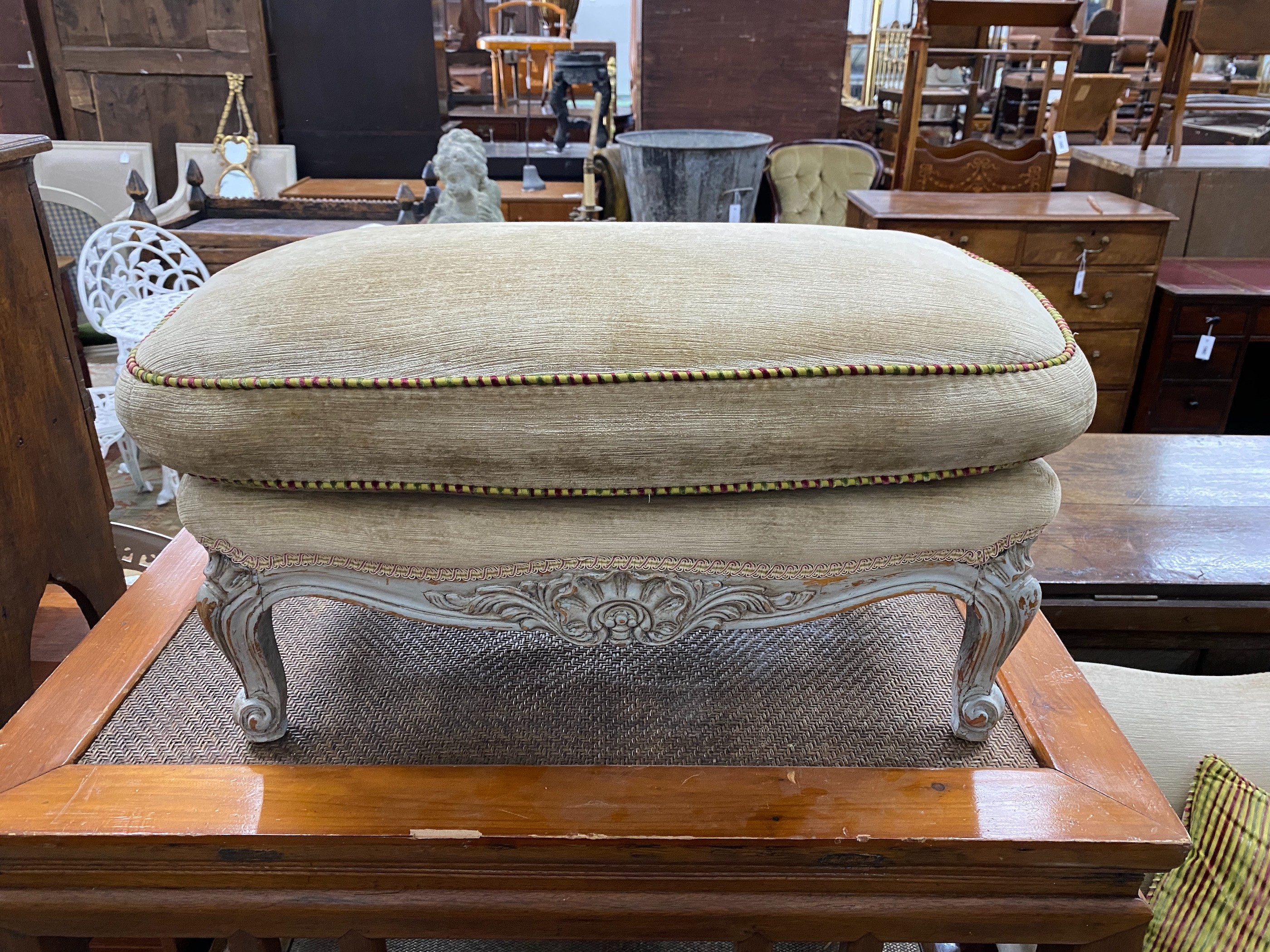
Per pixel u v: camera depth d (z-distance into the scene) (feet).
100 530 4.10
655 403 1.94
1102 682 3.44
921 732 2.55
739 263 2.15
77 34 10.65
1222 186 8.66
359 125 11.28
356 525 2.10
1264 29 8.44
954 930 2.29
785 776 2.36
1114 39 15.16
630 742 2.50
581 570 2.16
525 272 2.09
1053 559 4.45
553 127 13.21
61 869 2.21
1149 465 5.51
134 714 2.56
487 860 2.20
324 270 2.11
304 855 2.18
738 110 11.54
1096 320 8.20
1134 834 2.17
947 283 2.16
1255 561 4.46
